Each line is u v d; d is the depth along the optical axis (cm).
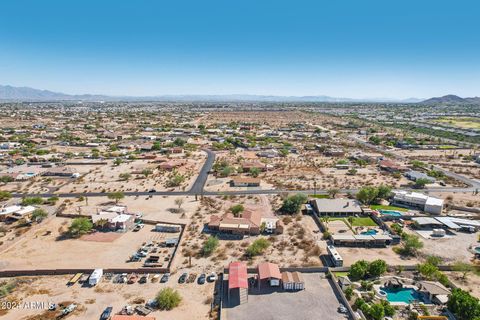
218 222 9631
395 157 19888
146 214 10700
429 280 7006
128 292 6606
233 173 16025
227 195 12662
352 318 5819
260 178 15212
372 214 10512
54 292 6588
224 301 6294
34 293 6544
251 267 7488
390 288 6725
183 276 7050
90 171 16288
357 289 6688
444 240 8956
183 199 12225
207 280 7006
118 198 11925
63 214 10506
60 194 12812
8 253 8150
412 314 5825
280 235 9219
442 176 15375
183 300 6350
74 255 8088
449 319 5778
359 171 16562
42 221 10075
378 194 11981
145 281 6950
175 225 9719
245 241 8850
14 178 14712
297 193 12550
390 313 5825
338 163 17900
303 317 5850
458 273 7306
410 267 7431
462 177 15600
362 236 8762
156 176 15362
